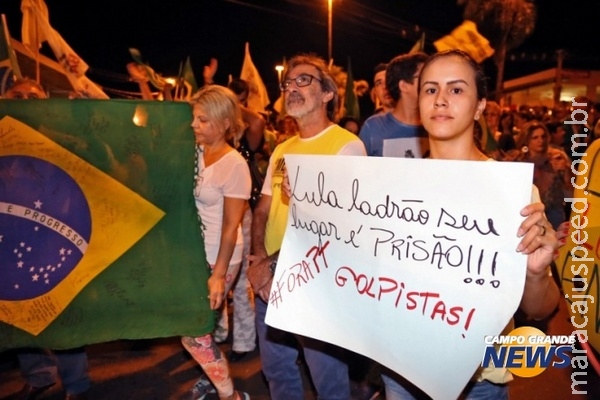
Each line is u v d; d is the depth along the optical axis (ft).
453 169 5.21
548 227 4.90
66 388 10.33
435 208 5.37
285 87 7.97
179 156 8.40
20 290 8.49
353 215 6.00
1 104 8.02
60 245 8.46
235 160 9.11
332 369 8.04
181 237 8.63
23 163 8.21
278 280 6.70
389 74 9.93
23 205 8.31
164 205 8.51
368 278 5.92
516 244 4.96
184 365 12.40
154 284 8.69
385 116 10.36
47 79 19.47
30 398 10.82
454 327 5.37
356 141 7.74
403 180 5.56
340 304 6.17
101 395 11.14
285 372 8.70
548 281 5.27
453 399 5.47
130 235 8.53
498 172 4.97
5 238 8.36
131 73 17.37
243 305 12.34
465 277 5.25
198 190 9.17
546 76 69.72
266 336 8.57
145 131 8.30
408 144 9.92
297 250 6.63
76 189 8.34
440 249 5.39
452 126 5.33
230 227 9.01
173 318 8.82
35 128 8.13
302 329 6.41
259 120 13.73
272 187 8.46
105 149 8.28
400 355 5.73
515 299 5.02
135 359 12.72
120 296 8.66
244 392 10.82
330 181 6.19
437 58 5.38
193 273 8.74
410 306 5.62
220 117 9.03
